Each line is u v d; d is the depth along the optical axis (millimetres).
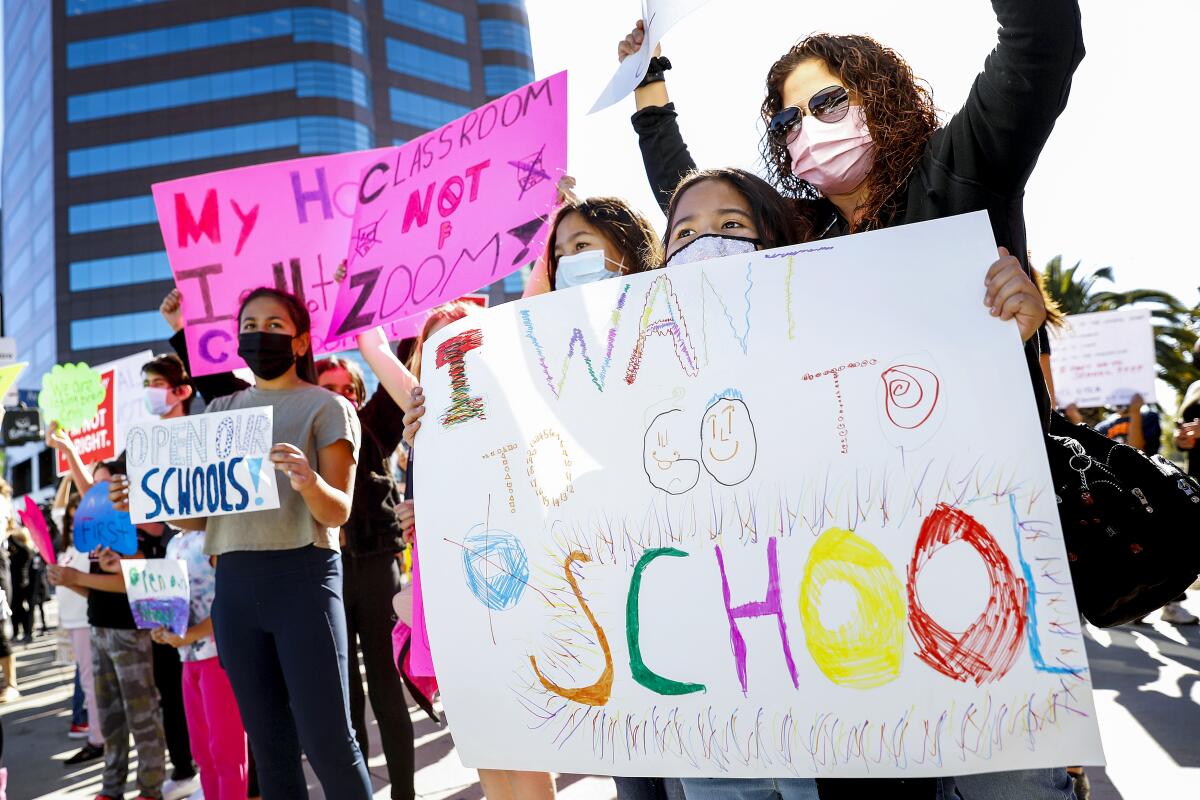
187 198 3371
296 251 3281
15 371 4340
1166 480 1616
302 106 60000
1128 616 1691
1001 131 1561
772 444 1596
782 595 1557
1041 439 1455
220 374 3588
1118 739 3764
